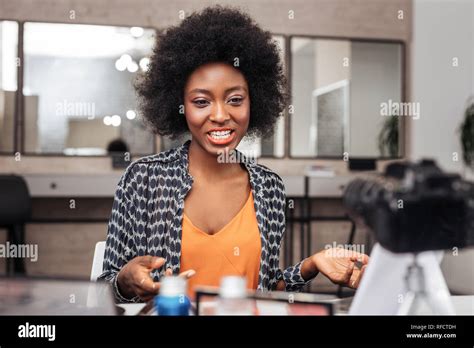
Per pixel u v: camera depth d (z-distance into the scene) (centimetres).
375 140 468
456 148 414
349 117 464
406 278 60
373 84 468
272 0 453
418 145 456
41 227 416
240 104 101
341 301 78
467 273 372
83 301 62
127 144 432
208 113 100
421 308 67
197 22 111
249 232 107
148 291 80
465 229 53
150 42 437
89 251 423
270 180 117
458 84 416
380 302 61
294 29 457
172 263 103
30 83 423
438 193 52
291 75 457
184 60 103
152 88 120
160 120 121
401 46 472
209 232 106
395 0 469
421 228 53
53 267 417
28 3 422
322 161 460
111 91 432
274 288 113
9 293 62
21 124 421
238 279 61
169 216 107
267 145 452
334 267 96
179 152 114
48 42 425
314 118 459
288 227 450
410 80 470
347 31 465
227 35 106
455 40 419
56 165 425
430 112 445
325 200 455
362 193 55
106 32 432
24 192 348
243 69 112
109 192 376
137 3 435
